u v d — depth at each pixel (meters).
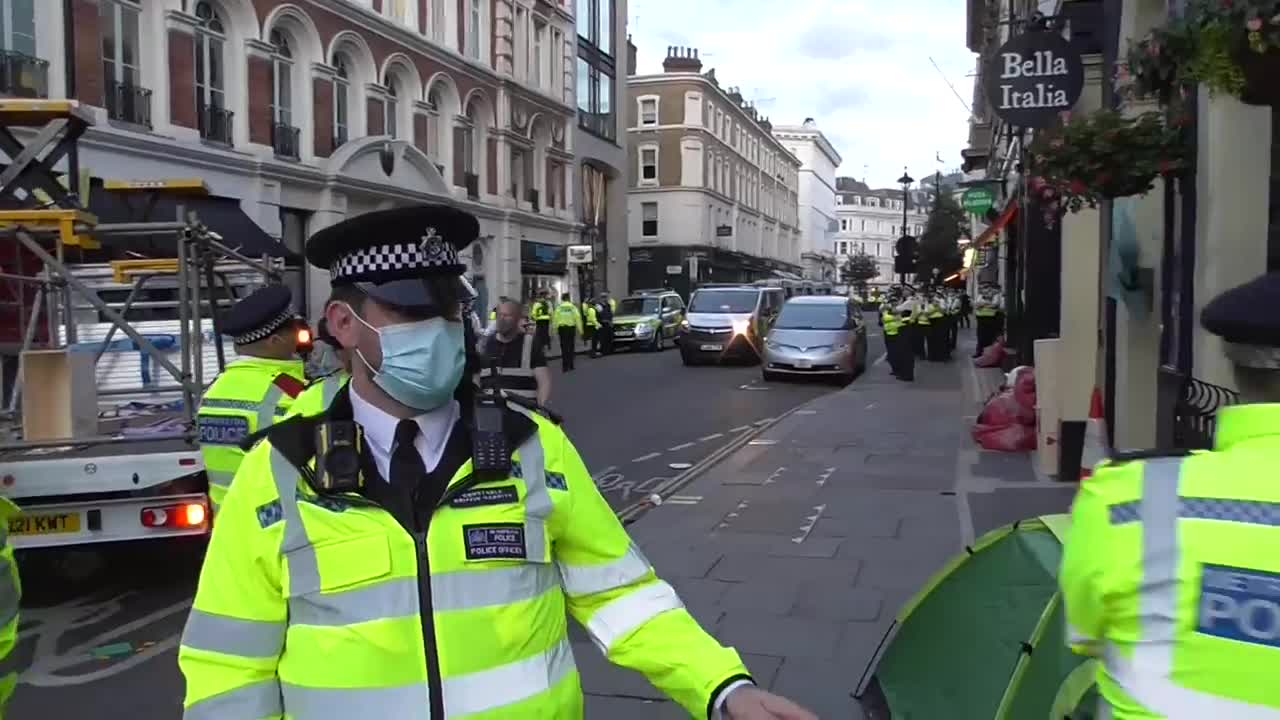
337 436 1.97
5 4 17.28
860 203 152.25
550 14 39.31
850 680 5.13
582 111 43.38
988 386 18.89
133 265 8.29
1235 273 5.75
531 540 2.01
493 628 1.95
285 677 1.95
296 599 1.93
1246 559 1.56
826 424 14.28
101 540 6.72
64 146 8.48
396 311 2.01
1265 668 1.53
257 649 1.97
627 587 2.18
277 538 1.94
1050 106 8.65
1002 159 23.52
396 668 1.89
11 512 2.87
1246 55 4.34
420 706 1.88
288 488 1.97
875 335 41.94
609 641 2.16
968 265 43.31
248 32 23.09
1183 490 1.64
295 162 24.58
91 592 7.12
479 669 1.92
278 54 24.23
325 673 1.90
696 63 64.81
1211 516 1.60
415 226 2.03
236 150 22.75
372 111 28.00
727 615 6.14
